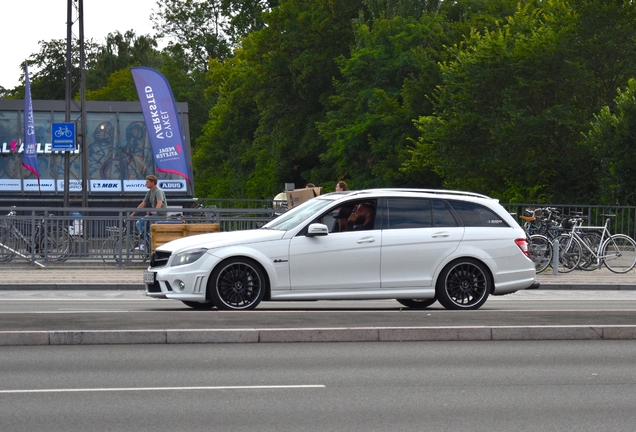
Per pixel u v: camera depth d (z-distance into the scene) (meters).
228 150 77.75
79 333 11.74
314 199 16.25
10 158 37.44
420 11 54.84
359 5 59.28
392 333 12.23
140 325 12.45
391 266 15.27
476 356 11.09
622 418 7.80
